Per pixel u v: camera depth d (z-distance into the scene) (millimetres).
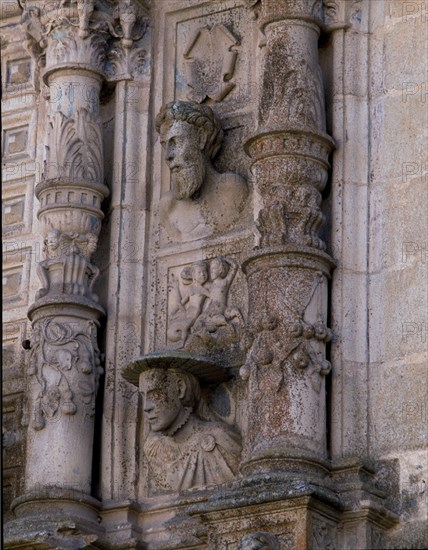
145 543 23000
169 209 24391
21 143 26391
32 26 25438
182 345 23750
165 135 24203
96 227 24359
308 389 22109
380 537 21547
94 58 24953
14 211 26078
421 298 22328
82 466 23391
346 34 23688
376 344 22484
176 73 25156
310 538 21047
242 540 21141
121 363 23984
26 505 23219
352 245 22891
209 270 23953
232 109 24578
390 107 23250
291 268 22516
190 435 23125
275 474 21531
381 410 22188
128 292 24281
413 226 22656
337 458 22031
